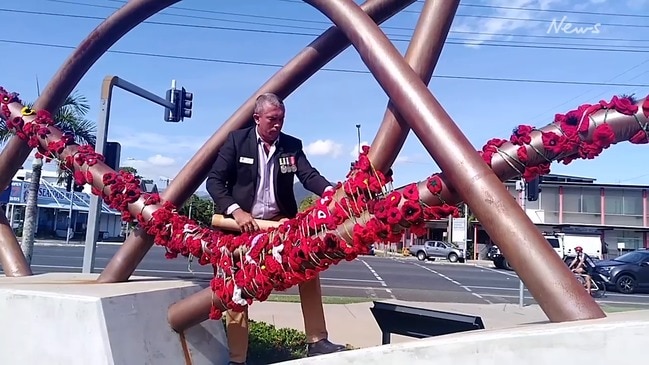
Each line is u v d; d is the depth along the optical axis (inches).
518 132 105.7
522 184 399.9
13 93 188.9
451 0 117.9
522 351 79.4
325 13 130.0
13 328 135.0
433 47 116.3
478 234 1457.9
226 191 132.6
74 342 126.2
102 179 160.2
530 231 93.4
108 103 291.6
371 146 114.0
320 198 118.5
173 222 147.2
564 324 82.7
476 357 82.0
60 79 185.8
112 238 1674.5
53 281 165.9
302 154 141.0
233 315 137.5
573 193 1355.8
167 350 139.1
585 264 637.3
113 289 143.3
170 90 414.6
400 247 1647.4
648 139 99.3
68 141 172.4
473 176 98.1
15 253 194.7
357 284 606.2
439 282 679.1
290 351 216.7
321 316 140.9
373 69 115.3
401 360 87.7
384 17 151.2
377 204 106.0
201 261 138.9
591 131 100.9
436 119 103.9
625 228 1331.2
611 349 76.0
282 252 116.3
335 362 93.8
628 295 631.2
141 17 179.9
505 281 735.7
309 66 156.7
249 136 135.8
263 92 156.8
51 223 1614.2
